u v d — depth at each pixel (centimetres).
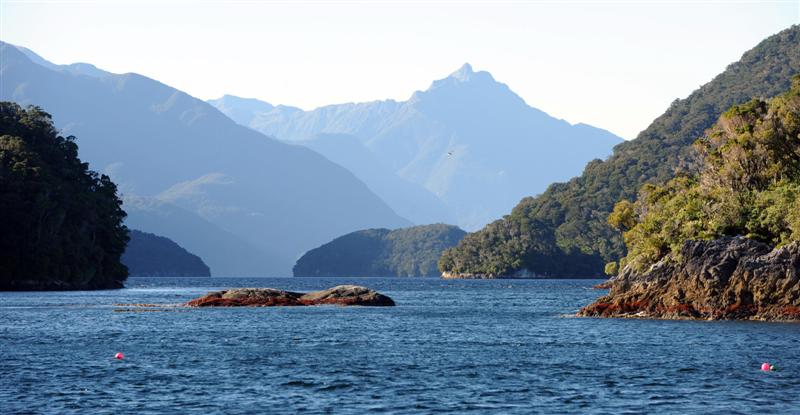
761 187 19338
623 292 15812
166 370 8881
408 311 17988
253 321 14788
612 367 9050
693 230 17975
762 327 12962
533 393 7625
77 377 8412
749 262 14225
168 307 18588
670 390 7725
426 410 6956
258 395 7538
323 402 7244
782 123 19925
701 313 14438
